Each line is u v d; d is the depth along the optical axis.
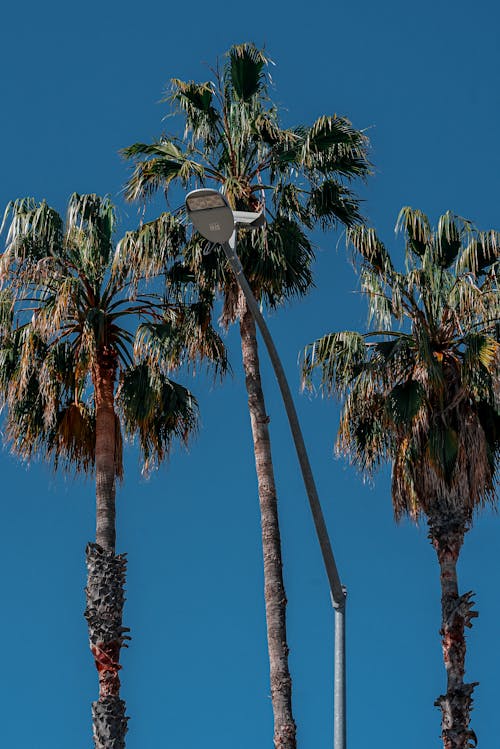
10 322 25.56
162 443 27.20
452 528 26.02
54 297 25.95
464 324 26.53
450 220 26.78
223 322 25.73
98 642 23.98
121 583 24.47
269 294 26.11
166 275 26.36
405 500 26.53
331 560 15.70
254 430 25.19
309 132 25.83
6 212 25.81
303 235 25.97
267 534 24.44
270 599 24.02
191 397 27.52
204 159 26.48
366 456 26.91
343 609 15.70
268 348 15.33
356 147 26.05
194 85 26.50
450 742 24.78
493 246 26.41
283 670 23.50
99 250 26.23
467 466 26.03
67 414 26.56
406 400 25.91
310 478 15.66
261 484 24.83
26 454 26.45
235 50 26.58
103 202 26.59
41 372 25.58
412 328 25.69
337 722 15.27
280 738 23.06
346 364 25.64
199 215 14.30
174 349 25.81
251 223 15.44
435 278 26.22
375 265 26.48
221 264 25.52
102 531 24.86
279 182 26.05
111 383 25.97
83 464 26.64
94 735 23.53
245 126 26.14
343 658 15.49
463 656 25.34
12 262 25.59
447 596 25.72
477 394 25.83
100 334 25.72
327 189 26.02
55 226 25.80
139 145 26.33
